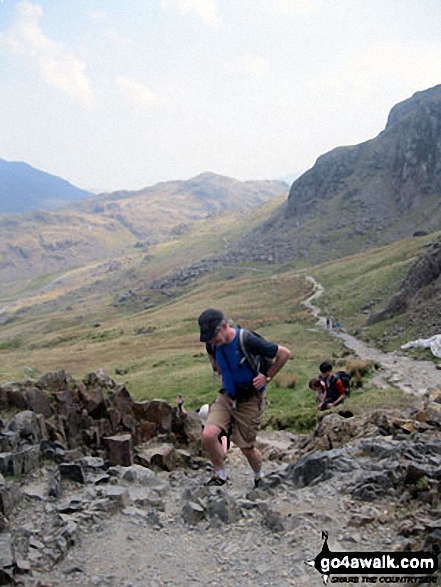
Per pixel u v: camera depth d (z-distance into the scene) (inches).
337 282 3627.0
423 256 1785.2
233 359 232.8
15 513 233.8
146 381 1290.6
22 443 296.0
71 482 278.1
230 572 185.2
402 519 206.2
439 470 231.9
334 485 249.0
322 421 445.1
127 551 204.1
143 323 3607.3
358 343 1569.9
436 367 994.1
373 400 608.7
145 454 344.8
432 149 7701.8
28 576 176.7
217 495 238.7
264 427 672.4
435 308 1499.8
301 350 1577.3
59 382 370.9
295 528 210.5
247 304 3624.5
